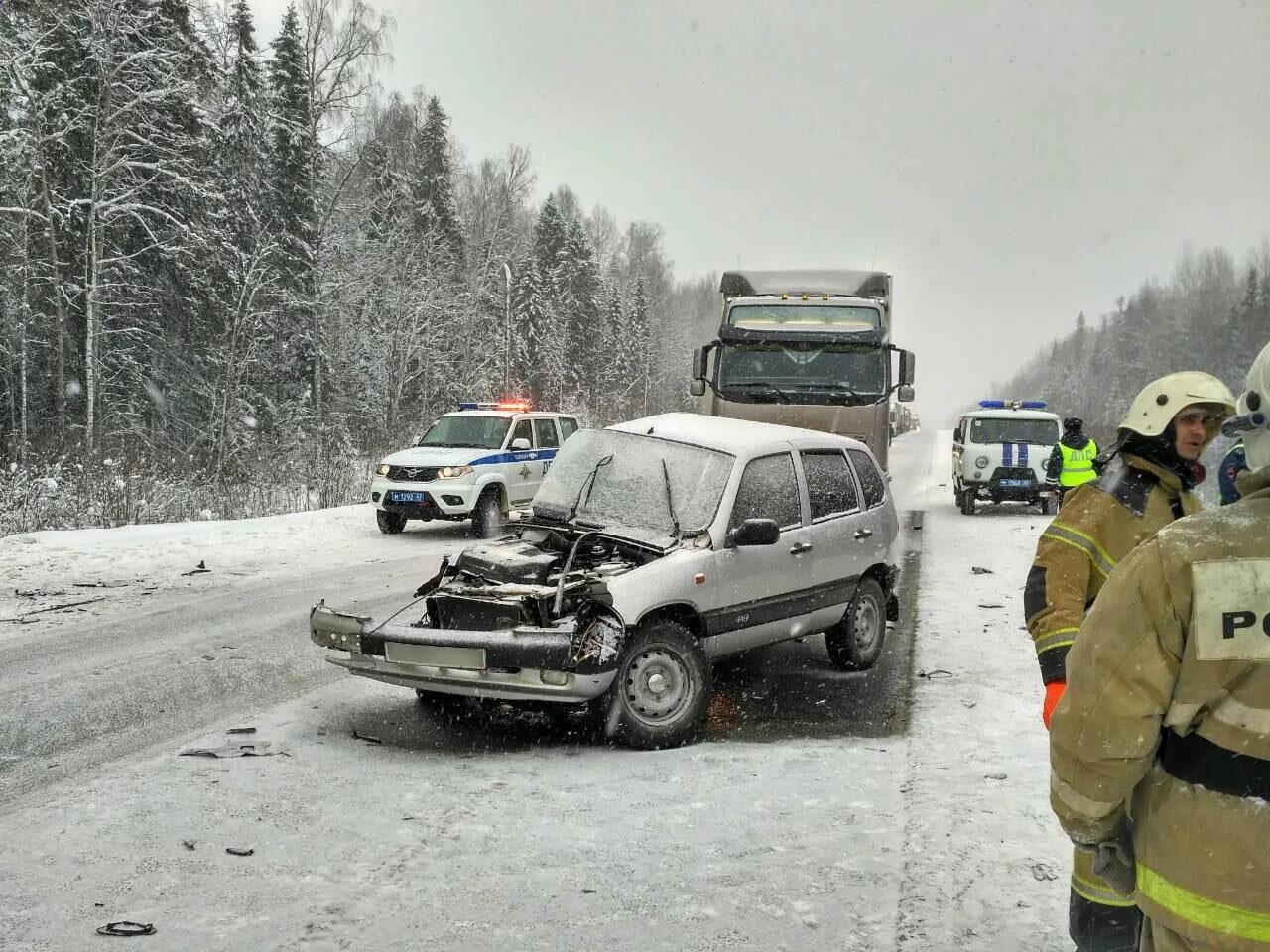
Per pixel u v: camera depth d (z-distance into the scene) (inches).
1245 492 76.5
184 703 267.7
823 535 294.5
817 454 309.3
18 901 149.3
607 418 2628.0
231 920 143.5
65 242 1092.5
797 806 191.0
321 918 144.4
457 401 1819.6
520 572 254.5
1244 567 70.8
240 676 297.6
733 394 536.7
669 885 156.1
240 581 473.4
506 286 1523.1
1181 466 136.3
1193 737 73.0
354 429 1579.7
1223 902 70.3
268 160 1393.9
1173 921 73.1
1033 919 142.3
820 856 166.7
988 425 820.0
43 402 1149.1
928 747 227.9
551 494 289.7
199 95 1273.4
